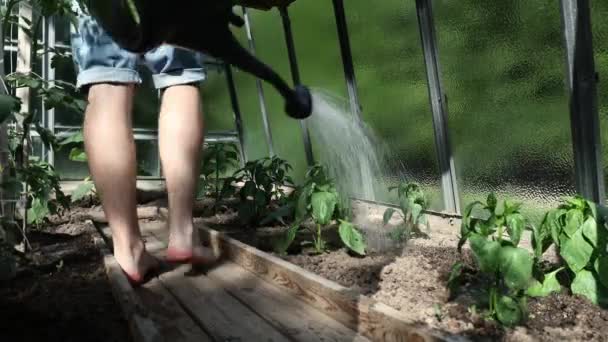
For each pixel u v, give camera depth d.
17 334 1.98
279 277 2.63
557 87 3.13
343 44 4.75
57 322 2.11
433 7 3.79
